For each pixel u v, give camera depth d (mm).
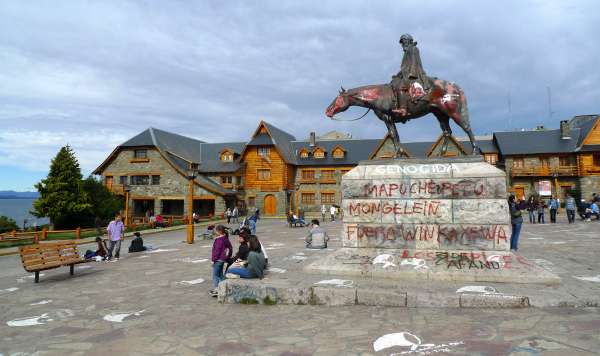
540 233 17719
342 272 7887
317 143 52750
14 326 6133
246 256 8273
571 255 10656
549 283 6820
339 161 48938
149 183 45094
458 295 6129
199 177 46656
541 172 43688
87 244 20953
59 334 5645
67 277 10820
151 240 21797
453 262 7555
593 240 14391
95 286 9320
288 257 11273
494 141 49469
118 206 35812
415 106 8680
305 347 4750
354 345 4738
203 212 47031
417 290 6488
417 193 8203
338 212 47062
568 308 5816
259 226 31562
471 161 8133
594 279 7285
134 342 5164
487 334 4883
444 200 8008
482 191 7801
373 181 8531
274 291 6867
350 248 8500
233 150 51844
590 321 5191
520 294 6078
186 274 10453
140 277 10281
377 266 7766
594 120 43750
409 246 8086
